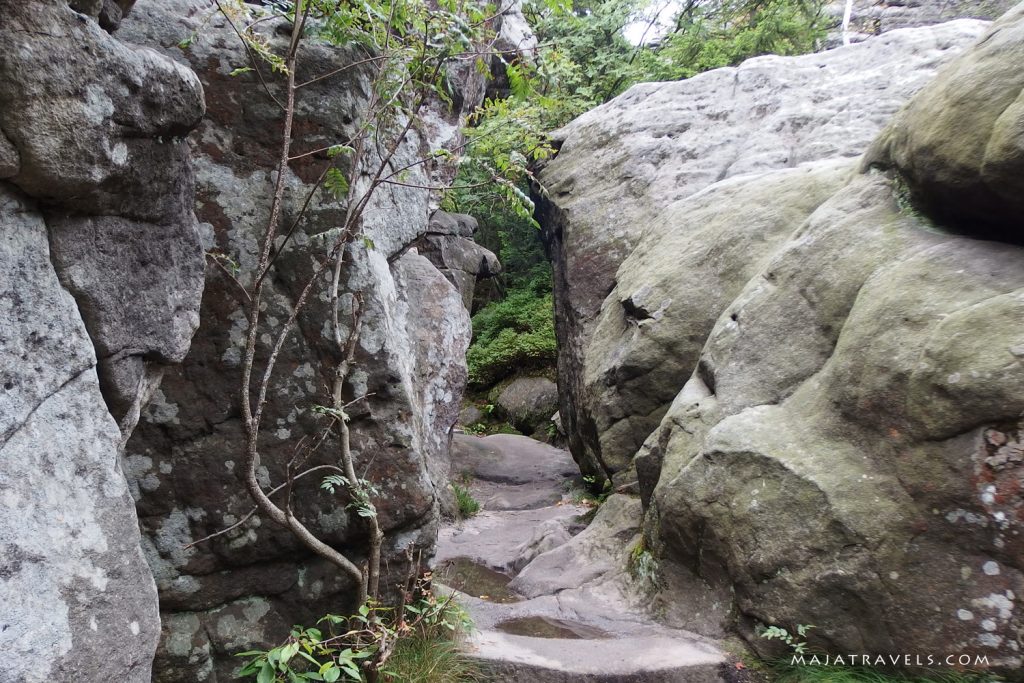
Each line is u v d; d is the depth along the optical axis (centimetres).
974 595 283
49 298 161
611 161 771
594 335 651
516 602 426
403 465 311
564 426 784
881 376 322
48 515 152
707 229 569
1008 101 315
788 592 321
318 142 294
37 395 154
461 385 616
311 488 296
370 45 293
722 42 1048
